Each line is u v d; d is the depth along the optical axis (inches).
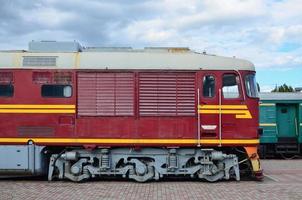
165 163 578.9
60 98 575.5
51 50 597.0
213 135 578.2
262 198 466.0
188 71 581.0
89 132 573.9
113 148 580.1
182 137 575.5
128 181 588.1
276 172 721.0
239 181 587.5
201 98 578.9
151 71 578.6
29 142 573.3
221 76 583.5
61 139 573.0
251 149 582.6
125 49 610.9
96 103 576.1
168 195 482.9
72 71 576.7
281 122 1063.0
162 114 576.4
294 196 477.7
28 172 574.6
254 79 595.8
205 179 587.8
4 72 577.3
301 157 1068.5
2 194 484.4
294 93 1061.8
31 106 574.6
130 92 577.3
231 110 581.0
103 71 577.3
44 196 472.7
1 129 573.9
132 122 574.9
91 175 576.7
